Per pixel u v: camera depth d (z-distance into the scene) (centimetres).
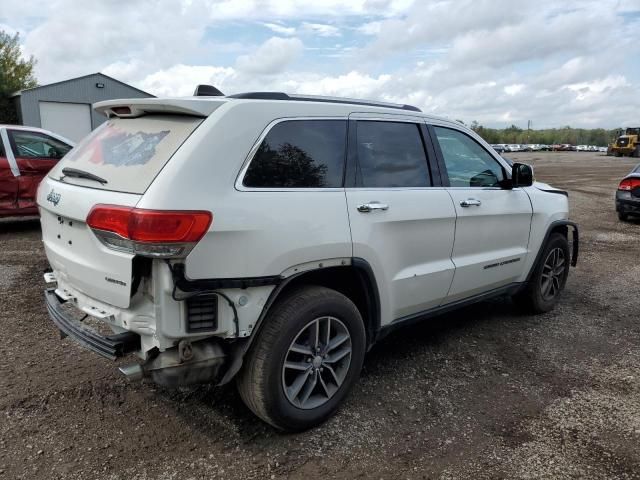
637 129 5656
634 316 546
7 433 310
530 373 409
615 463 299
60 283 338
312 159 321
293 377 316
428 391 376
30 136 867
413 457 300
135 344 283
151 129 303
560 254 553
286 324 298
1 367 388
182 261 261
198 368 280
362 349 343
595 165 3841
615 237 1007
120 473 279
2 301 528
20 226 938
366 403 357
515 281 494
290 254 296
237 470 285
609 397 373
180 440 309
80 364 398
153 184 264
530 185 464
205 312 274
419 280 380
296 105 321
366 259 337
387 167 366
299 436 317
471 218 418
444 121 420
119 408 341
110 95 2888
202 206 265
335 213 319
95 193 287
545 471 290
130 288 267
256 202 285
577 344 468
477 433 326
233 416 336
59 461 287
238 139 288
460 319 525
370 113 362
